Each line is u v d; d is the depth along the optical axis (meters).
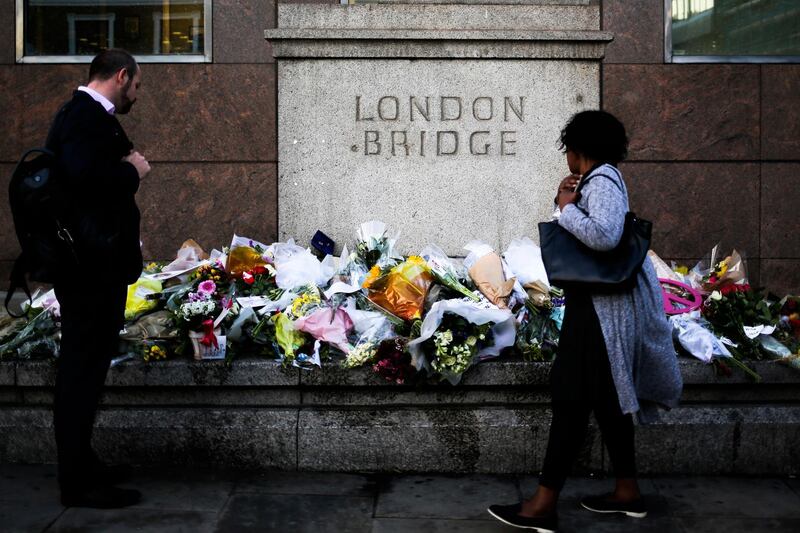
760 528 3.77
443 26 5.51
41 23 7.77
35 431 4.51
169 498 4.06
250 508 3.95
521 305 4.83
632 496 3.87
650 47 7.54
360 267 5.24
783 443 4.43
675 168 7.58
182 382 4.51
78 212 3.72
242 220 7.56
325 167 5.54
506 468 4.43
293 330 4.64
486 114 5.50
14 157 7.60
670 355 3.67
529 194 5.54
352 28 5.48
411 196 5.55
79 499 3.93
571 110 5.48
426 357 4.40
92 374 3.91
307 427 4.42
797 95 7.59
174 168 7.55
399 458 4.43
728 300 4.93
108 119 3.83
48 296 5.11
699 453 4.43
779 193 7.62
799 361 4.49
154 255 7.59
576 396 3.55
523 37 5.40
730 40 7.72
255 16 7.48
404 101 5.50
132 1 7.72
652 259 5.79
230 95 7.52
